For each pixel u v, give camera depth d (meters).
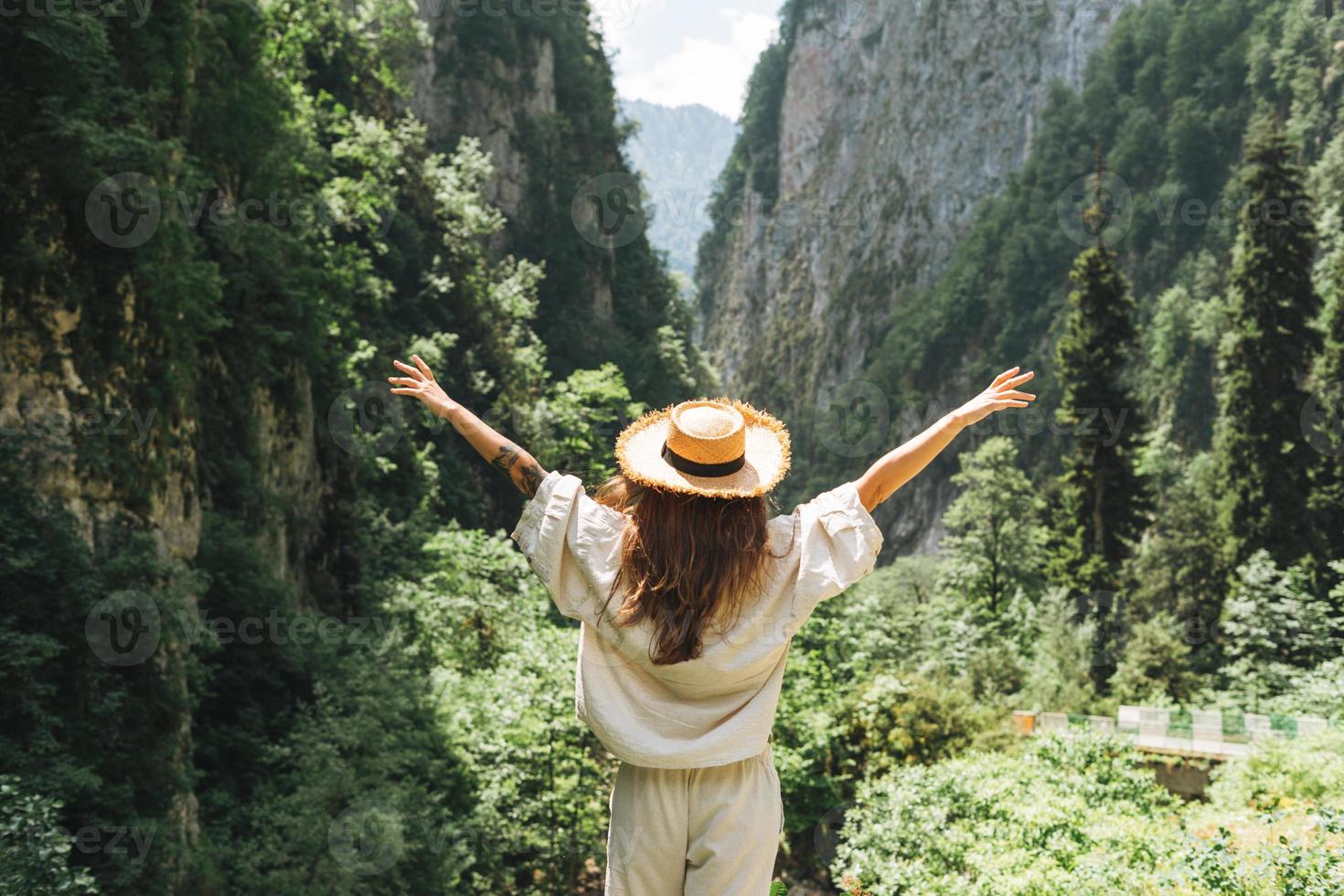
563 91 93.50
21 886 11.02
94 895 11.76
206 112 28.27
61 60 17.66
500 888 23.09
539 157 86.38
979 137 147.50
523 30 87.94
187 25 24.25
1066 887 10.92
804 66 175.88
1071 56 140.62
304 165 39.31
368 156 52.84
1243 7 113.06
